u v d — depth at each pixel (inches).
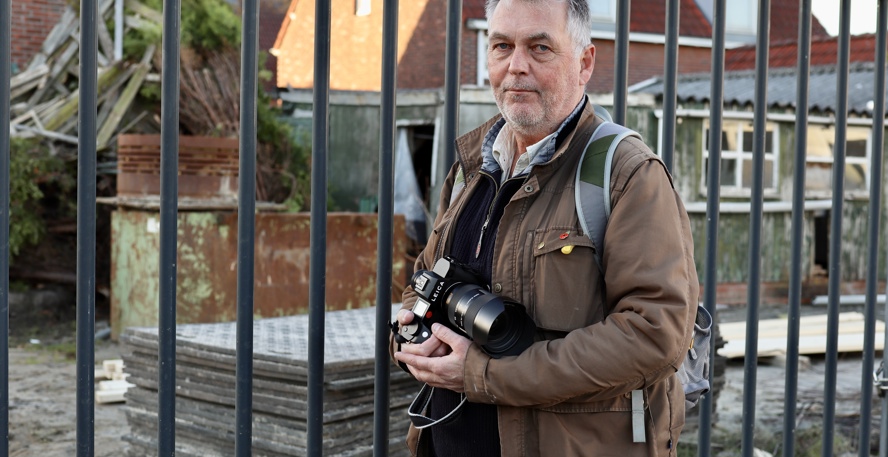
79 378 65.8
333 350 119.6
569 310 65.6
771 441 196.4
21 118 375.6
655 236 63.5
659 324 61.5
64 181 374.0
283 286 301.1
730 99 432.8
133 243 308.2
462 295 66.4
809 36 95.5
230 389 117.6
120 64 391.9
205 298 294.0
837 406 225.5
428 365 67.3
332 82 408.5
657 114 429.4
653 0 644.7
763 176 93.7
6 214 63.7
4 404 64.9
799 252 98.3
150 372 130.9
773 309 430.3
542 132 70.9
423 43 523.2
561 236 65.9
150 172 303.7
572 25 69.8
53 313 354.3
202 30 397.7
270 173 412.5
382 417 80.0
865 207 467.8
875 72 103.1
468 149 78.5
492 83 72.3
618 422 65.6
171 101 66.6
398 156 467.2
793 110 448.5
